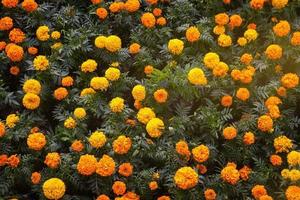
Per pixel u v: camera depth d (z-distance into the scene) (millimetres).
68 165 4973
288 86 5547
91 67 5785
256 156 5336
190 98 5590
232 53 6176
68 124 5297
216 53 6191
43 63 5711
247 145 5281
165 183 5027
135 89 5410
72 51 6051
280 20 6434
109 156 5070
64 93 5594
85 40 6086
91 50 6113
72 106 5719
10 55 5816
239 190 4969
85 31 6262
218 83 5672
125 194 4801
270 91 5672
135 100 5754
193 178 4703
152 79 5574
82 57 6188
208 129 5348
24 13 6531
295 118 5613
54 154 4918
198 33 6062
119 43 6016
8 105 5812
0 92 5625
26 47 6219
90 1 6930
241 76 5531
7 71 6125
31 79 5586
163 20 6418
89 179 4984
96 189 4941
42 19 6488
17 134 5250
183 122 5352
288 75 5562
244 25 6531
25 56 6102
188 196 4891
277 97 5602
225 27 6328
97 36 6344
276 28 5969
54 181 4703
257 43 6320
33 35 6500
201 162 5098
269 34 6211
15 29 6098
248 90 5672
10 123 5281
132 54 6293
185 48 6246
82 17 6703
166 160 5090
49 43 6242
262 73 5945
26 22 6512
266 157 5367
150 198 5059
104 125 5402
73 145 5051
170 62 5949
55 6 6801
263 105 5469
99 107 5598
